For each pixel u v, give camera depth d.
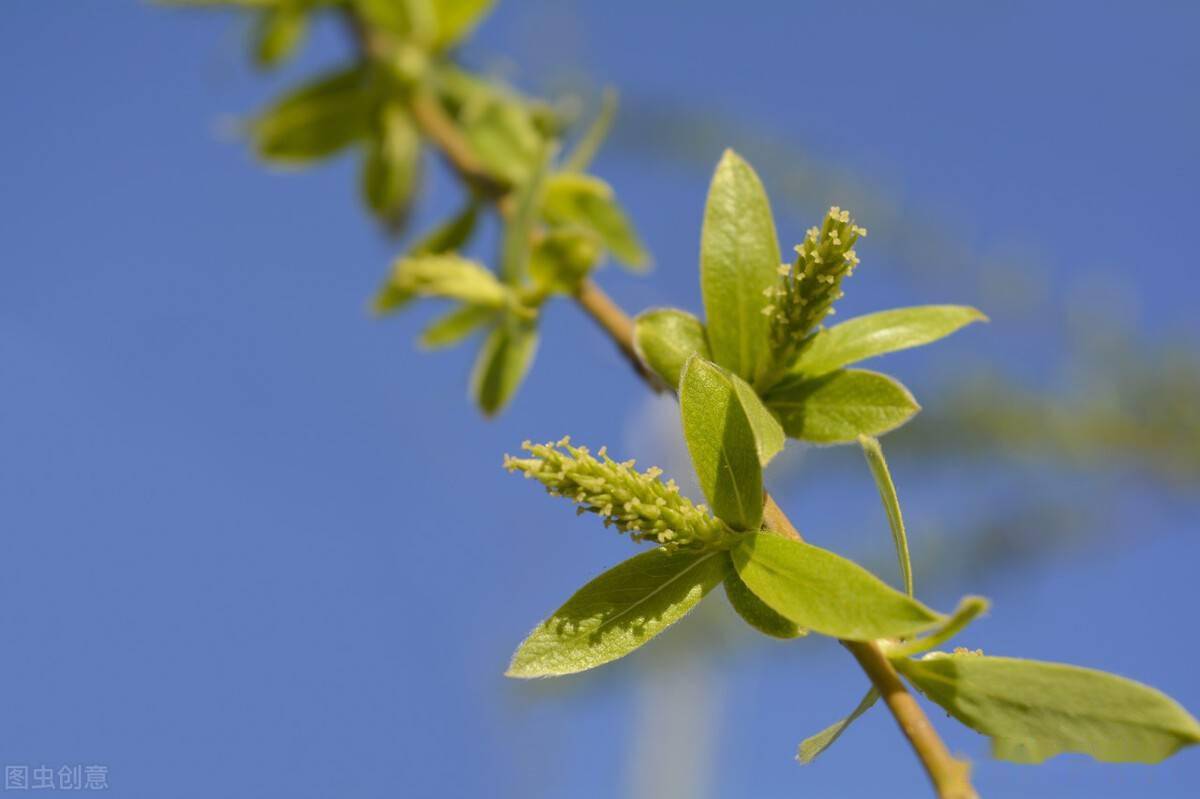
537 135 0.39
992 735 0.30
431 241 0.39
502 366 0.36
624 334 0.35
